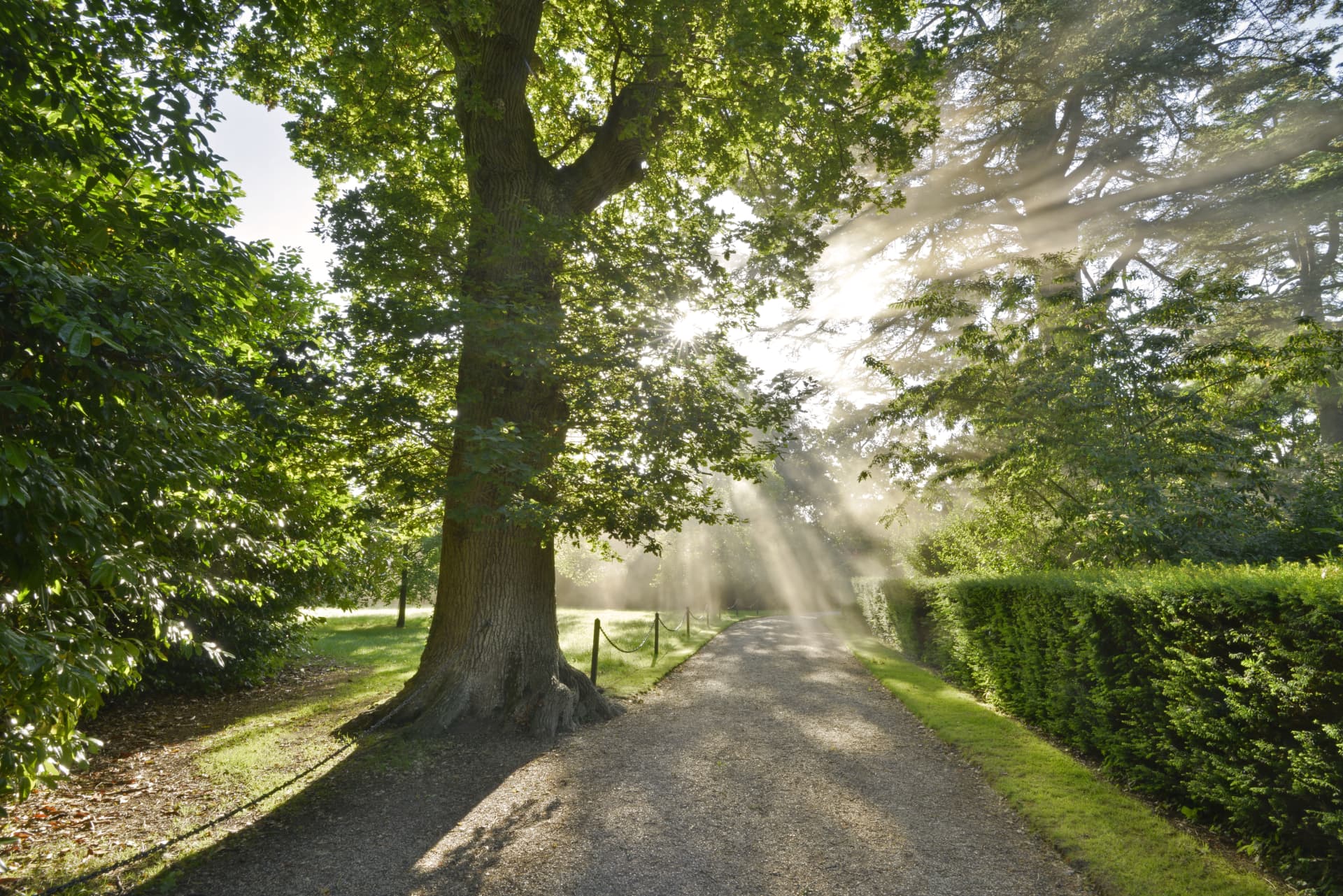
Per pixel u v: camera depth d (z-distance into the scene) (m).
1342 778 4.05
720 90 11.28
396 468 8.93
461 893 4.46
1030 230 21.47
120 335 4.03
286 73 10.94
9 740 3.96
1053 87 19.31
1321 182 18.20
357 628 22.22
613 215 11.21
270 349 7.29
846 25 11.95
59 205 4.40
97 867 4.82
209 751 7.76
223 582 6.20
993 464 11.26
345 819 5.70
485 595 8.79
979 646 10.21
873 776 6.66
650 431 7.94
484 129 9.48
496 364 8.10
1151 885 4.28
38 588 3.97
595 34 12.21
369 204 8.63
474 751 7.55
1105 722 6.57
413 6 8.72
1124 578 6.54
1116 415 9.87
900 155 11.27
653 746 7.71
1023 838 5.20
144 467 4.38
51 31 4.38
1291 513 9.41
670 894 4.42
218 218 5.68
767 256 11.45
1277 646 4.56
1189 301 10.34
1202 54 17.88
